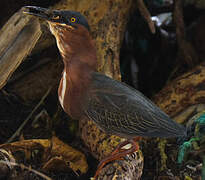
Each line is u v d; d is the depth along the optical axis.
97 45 8.43
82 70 6.49
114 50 8.48
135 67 11.36
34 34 7.55
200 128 7.95
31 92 9.24
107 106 6.51
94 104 6.54
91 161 8.14
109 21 8.60
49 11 6.43
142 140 8.41
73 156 7.83
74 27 6.37
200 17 10.93
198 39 10.71
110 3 8.66
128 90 6.70
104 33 8.51
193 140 7.86
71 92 6.55
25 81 9.25
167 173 7.78
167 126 6.57
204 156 7.68
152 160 8.29
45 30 7.78
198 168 7.82
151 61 11.38
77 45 6.48
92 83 6.51
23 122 8.80
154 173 8.05
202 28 10.67
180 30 9.96
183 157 7.95
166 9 11.28
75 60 6.50
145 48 11.48
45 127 8.79
